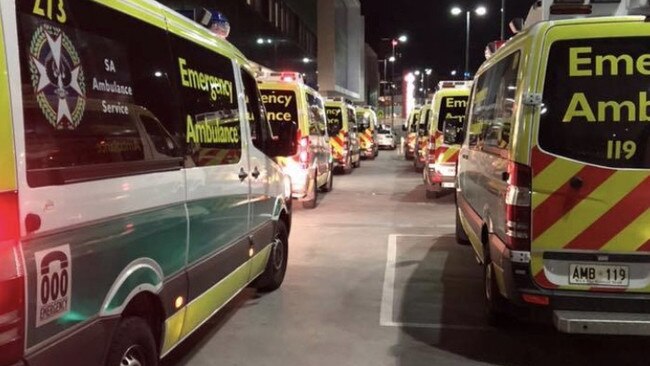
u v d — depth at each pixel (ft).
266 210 20.26
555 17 15.78
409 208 42.98
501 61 18.56
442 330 18.38
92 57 10.23
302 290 22.49
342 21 187.73
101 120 10.34
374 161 96.89
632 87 14.23
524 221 14.51
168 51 13.29
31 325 8.25
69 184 9.21
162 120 12.64
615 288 14.25
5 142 7.97
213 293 15.34
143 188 11.49
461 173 26.50
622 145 14.20
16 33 8.31
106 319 10.12
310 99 42.16
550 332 18.20
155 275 11.86
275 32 99.25
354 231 34.09
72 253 9.18
